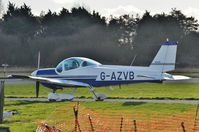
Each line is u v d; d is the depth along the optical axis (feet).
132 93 350.02
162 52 265.13
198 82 497.87
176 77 267.18
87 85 263.90
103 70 262.26
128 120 166.91
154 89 395.96
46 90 404.57
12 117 180.96
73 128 148.56
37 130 142.72
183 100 261.03
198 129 148.97
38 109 211.20
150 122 164.04
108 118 174.19
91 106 222.48
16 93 365.81
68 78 266.57
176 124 159.12
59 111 199.93
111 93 357.20
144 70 261.85
